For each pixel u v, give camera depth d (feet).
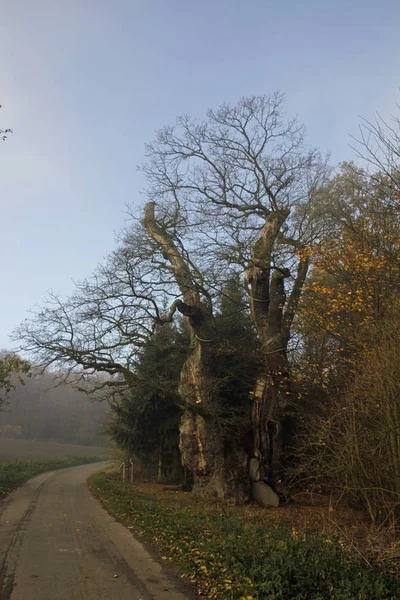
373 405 36.14
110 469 133.59
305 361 56.75
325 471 42.22
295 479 62.90
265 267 59.41
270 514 51.60
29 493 68.23
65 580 24.29
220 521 41.32
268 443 63.31
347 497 41.81
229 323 70.90
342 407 40.86
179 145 69.62
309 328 52.85
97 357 63.05
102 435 110.42
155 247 64.80
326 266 45.93
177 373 79.92
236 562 25.55
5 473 96.58
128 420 89.51
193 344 65.57
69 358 62.18
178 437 89.15
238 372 69.82
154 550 32.07
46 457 178.81
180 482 92.79
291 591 20.88
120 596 21.99
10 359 69.62
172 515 46.14
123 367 64.59
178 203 68.54
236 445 64.13
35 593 22.07
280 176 65.41
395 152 35.68
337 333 46.44
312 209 62.85
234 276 64.49
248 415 65.98
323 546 26.78
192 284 62.59
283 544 28.35
